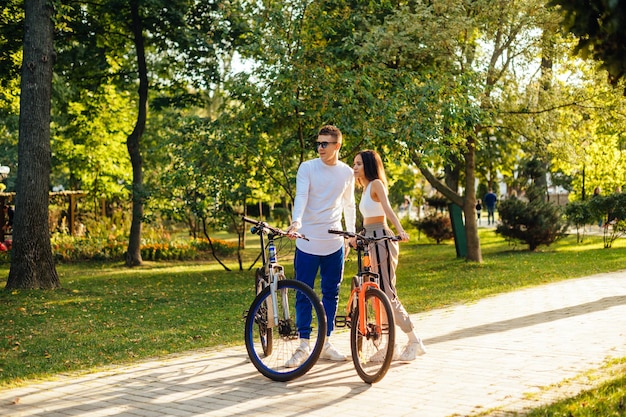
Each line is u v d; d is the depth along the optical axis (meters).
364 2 18.02
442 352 7.11
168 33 23.50
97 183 33.06
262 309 6.58
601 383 5.43
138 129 24.75
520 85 19.53
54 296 14.24
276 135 17.50
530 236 24.50
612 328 8.15
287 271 20.55
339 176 6.83
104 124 30.94
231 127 16.97
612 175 30.48
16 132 39.53
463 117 16.84
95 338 9.48
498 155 25.86
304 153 17.50
